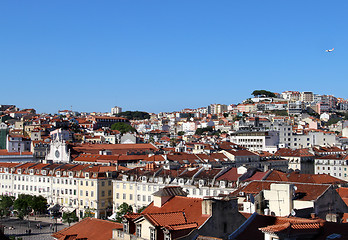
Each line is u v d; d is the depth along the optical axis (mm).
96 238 92938
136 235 80250
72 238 95750
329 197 100562
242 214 81875
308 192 102000
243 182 177125
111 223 98250
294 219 68312
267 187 112125
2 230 83625
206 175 197500
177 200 91500
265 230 60344
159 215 78875
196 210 83250
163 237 74562
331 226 62344
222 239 66500
